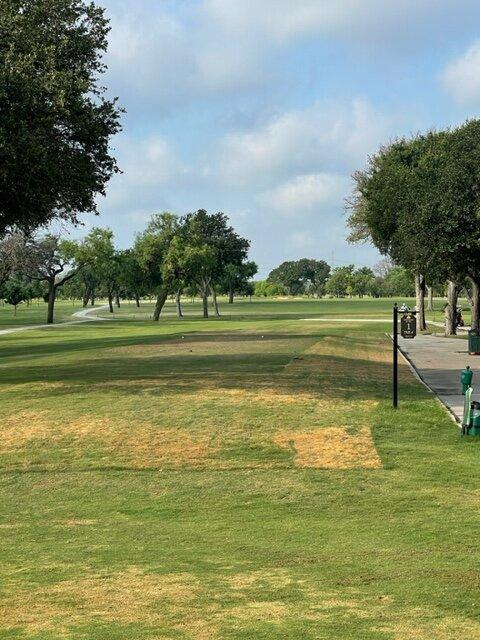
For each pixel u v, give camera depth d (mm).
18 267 81562
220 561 8883
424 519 10445
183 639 6539
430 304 110062
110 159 24953
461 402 20250
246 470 13383
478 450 14508
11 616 7207
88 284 158375
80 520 10961
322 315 98812
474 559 8695
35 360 33125
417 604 7301
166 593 7789
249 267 142375
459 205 41312
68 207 25578
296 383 22328
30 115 21859
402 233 46312
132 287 97750
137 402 18859
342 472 13109
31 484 12938
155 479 13000
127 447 14898
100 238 90625
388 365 30219
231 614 7133
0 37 22141
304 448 14672
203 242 101938
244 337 46312
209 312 124188
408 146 56219
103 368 27375
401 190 50062
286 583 8023
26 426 16562
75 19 23609
